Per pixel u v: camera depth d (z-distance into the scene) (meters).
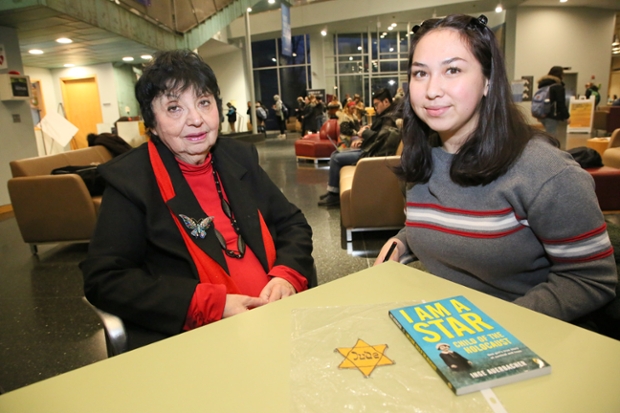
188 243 1.14
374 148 3.74
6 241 3.90
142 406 0.52
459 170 0.96
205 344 0.65
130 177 1.15
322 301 0.77
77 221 3.35
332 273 2.66
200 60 1.15
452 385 0.50
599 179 3.02
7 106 5.42
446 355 0.56
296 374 0.56
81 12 5.30
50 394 0.56
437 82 0.89
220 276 1.15
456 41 0.87
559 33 12.80
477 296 0.76
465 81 0.88
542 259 1.02
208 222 1.17
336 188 4.39
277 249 1.36
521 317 0.68
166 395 0.54
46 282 2.79
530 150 0.91
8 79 5.29
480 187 0.97
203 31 9.42
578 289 0.89
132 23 6.61
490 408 0.48
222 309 1.03
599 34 13.10
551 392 0.50
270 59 16.64
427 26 0.93
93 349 1.93
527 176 0.90
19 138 5.59
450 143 1.03
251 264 1.24
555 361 0.56
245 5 11.88
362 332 0.65
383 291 0.80
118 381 0.58
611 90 22.61
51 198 3.30
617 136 4.08
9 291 2.67
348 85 16.56
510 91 0.93
